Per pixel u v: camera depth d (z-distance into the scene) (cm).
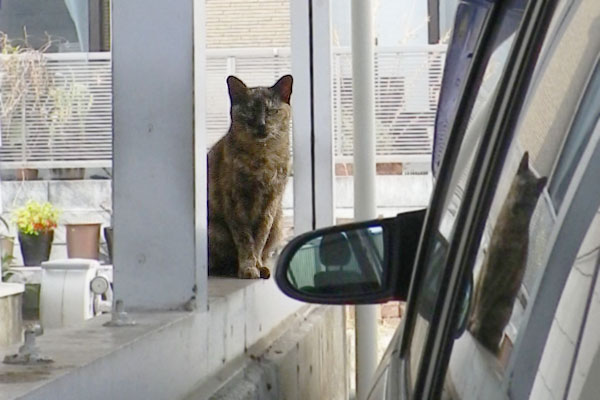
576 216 150
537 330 154
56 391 228
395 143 1266
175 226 350
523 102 195
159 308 350
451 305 211
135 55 352
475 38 280
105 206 1201
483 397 169
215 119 1256
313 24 694
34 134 1217
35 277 1012
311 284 306
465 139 245
